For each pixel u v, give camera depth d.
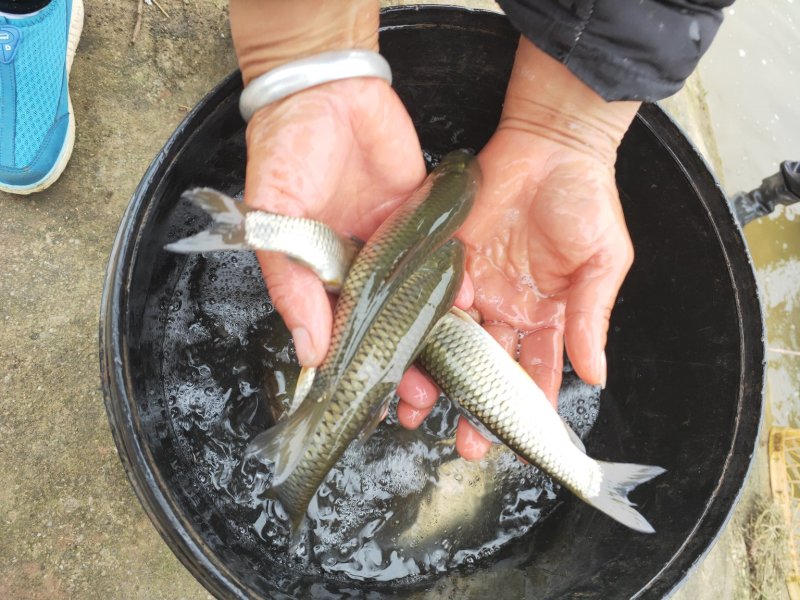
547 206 0.39
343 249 0.37
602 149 0.40
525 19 0.36
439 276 0.37
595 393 0.46
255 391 0.43
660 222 0.42
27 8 0.46
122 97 0.49
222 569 0.34
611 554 0.40
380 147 0.39
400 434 0.44
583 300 0.38
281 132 0.36
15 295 0.46
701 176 0.39
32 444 0.44
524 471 0.44
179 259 0.41
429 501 0.43
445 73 0.43
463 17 0.39
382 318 0.35
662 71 0.36
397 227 0.36
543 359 0.41
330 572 0.41
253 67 0.38
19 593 0.42
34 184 0.46
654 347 0.44
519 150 0.41
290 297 0.35
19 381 0.45
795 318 0.65
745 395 0.38
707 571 0.51
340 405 0.35
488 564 0.42
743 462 0.37
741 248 0.38
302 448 0.35
